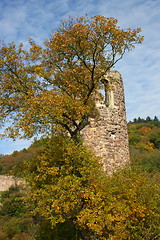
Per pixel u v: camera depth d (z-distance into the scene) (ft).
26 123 30.60
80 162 29.37
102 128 44.47
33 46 37.35
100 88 40.52
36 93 33.35
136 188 27.50
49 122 30.17
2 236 66.39
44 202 27.30
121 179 29.91
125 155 47.01
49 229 33.53
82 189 26.71
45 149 33.06
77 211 29.04
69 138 35.58
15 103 33.24
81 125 37.88
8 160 139.23
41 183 31.07
